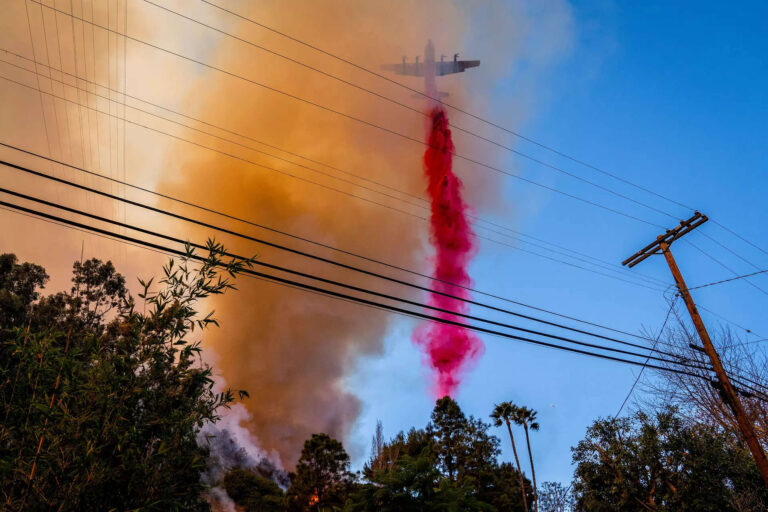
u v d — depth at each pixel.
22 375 9.15
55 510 8.24
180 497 9.33
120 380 9.09
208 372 9.98
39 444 8.38
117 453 8.83
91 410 8.74
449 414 59.94
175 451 9.21
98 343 9.61
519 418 53.03
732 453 28.06
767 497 27.59
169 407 9.40
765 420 24.94
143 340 9.69
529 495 57.78
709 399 25.55
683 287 21.36
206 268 10.83
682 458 28.77
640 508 30.05
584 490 31.95
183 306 10.26
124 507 8.57
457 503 13.32
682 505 28.03
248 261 11.62
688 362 24.55
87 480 8.19
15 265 37.34
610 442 31.62
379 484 14.00
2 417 8.98
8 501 7.95
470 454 57.41
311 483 53.50
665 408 29.50
